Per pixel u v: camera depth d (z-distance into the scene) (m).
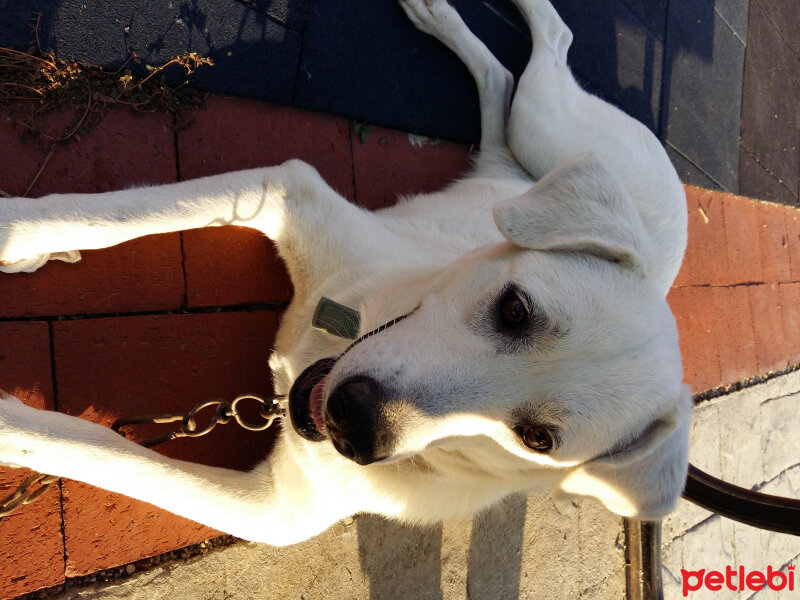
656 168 0.71
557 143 0.69
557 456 0.42
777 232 1.26
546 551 0.80
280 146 0.59
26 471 0.46
